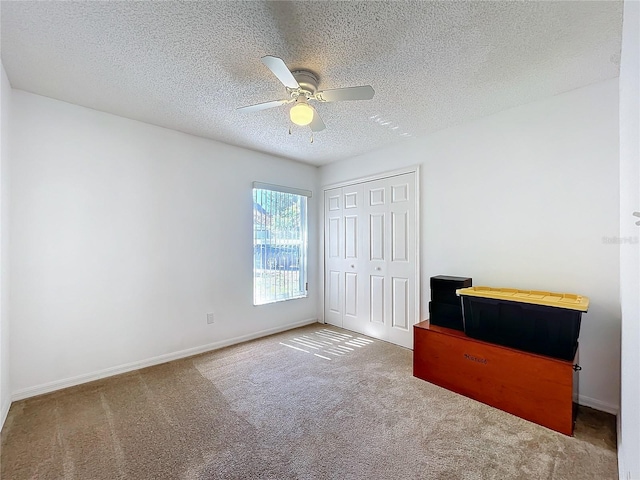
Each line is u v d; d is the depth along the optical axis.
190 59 1.82
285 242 3.96
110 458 1.57
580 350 2.14
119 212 2.62
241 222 3.49
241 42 1.66
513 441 1.71
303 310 4.16
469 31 1.57
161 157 2.88
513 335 2.03
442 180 2.96
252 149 3.56
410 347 3.22
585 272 2.13
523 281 2.42
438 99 2.33
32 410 2.02
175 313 2.96
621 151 1.79
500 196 2.56
